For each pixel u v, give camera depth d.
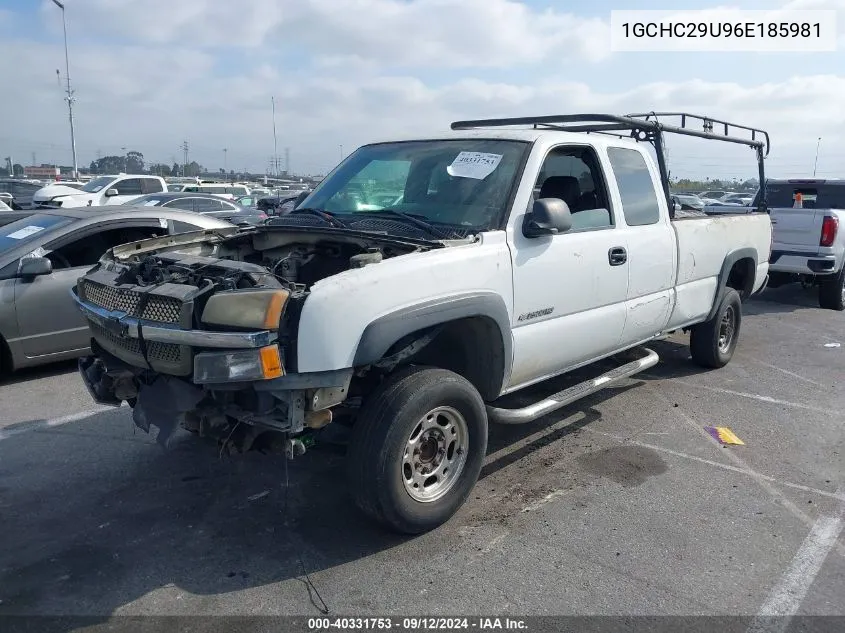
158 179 23.44
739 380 6.66
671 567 3.48
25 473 4.52
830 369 7.12
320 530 3.81
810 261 10.18
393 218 4.28
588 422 5.45
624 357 5.79
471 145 4.62
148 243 4.48
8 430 5.25
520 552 3.60
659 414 5.66
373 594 3.24
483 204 4.19
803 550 3.65
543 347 4.39
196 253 4.59
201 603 3.17
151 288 3.46
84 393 6.12
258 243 4.67
